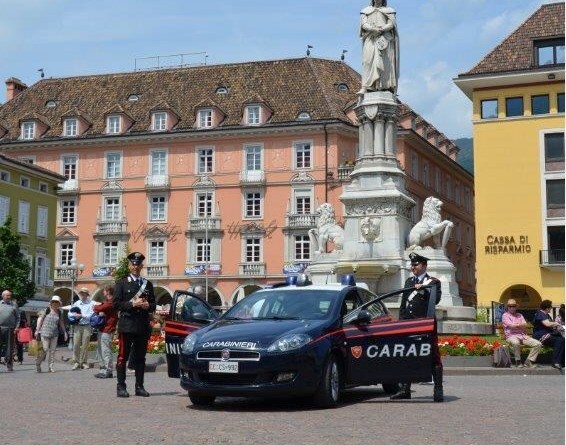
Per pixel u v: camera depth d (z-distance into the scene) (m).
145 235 67.12
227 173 65.88
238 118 66.88
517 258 52.50
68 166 69.50
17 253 48.88
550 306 20.53
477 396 13.45
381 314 13.47
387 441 8.41
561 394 13.80
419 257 13.32
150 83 72.56
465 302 82.56
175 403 12.35
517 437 8.70
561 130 52.03
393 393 14.07
